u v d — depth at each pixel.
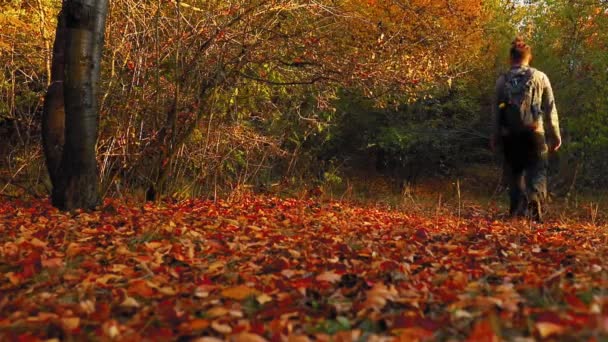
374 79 9.21
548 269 3.65
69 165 6.62
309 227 6.14
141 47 8.51
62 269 3.77
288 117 11.45
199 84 8.45
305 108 11.82
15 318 2.71
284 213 7.76
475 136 20.23
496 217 8.95
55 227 5.52
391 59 9.24
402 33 9.81
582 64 17.77
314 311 2.78
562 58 17.97
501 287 2.95
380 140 18.84
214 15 8.43
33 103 9.84
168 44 8.48
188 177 9.41
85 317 2.76
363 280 3.37
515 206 7.50
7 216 6.37
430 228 6.40
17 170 9.07
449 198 17.03
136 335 2.34
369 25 9.42
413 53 9.65
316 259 4.07
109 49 8.68
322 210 8.71
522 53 7.38
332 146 18.05
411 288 3.11
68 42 6.53
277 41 8.91
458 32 13.16
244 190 10.05
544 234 6.09
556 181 17.53
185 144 8.88
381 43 9.20
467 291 2.98
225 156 9.53
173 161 8.72
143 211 6.87
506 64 19.11
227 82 8.66
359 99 16.45
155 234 5.04
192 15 8.94
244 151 10.62
